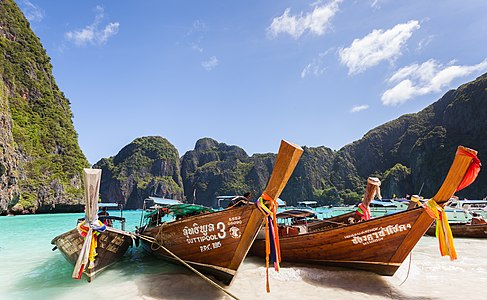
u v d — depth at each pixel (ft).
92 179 20.83
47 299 20.45
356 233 22.17
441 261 30.04
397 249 20.57
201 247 21.94
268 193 18.51
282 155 17.85
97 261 24.36
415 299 19.10
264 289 20.98
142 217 42.86
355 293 20.03
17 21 215.31
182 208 32.17
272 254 18.53
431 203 18.29
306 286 21.34
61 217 129.39
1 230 72.84
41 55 223.71
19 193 141.08
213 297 19.85
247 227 19.76
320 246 24.16
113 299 19.90
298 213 40.70
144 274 25.77
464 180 17.15
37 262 33.04
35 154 165.78
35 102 197.06
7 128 139.03
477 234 47.83
